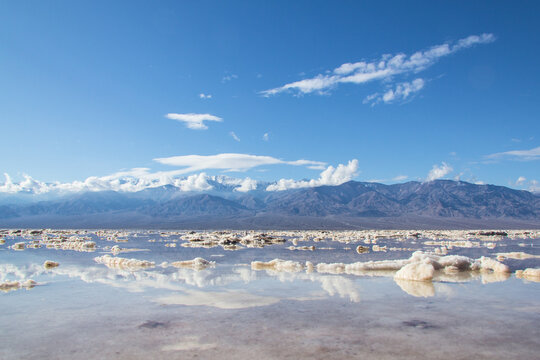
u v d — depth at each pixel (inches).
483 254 962.1
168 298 402.6
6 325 296.4
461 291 439.8
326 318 313.0
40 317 322.3
